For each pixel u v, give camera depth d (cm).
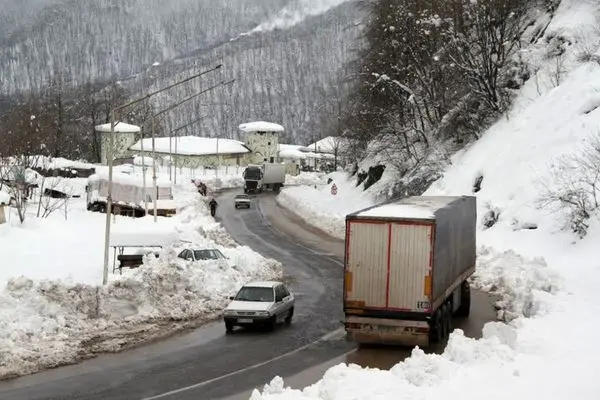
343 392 1463
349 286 2150
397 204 2378
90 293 2509
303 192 8531
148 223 4919
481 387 1494
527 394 1439
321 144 15000
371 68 7306
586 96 4647
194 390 1781
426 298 2105
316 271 3891
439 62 6412
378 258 2131
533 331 2020
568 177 4047
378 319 2138
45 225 4675
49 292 2434
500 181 4638
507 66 5788
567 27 5550
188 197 7319
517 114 5241
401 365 1644
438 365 1620
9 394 1741
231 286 3070
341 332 2480
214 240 4762
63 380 1862
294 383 1841
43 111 12762
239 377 1903
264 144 14700
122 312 2575
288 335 2430
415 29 6644
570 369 1623
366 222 2134
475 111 5934
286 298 2661
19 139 9019
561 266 3341
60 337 2261
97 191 6694
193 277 2969
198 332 2455
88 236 4278
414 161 6538
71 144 13162
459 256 2508
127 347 2222
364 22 9081
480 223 4409
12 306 2323
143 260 3134
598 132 4119
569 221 3797
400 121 7044
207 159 13538
